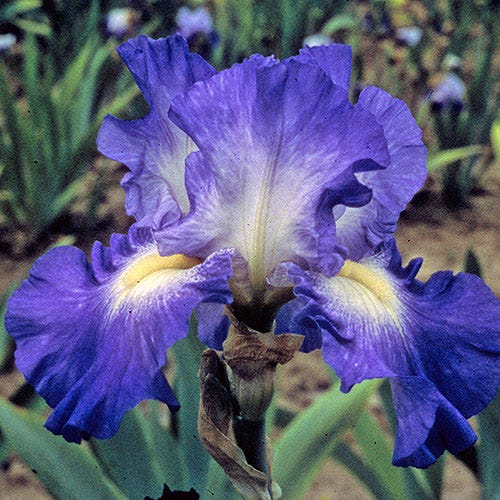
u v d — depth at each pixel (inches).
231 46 51.4
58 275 15.4
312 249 15.2
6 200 43.6
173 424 22.1
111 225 46.1
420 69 51.1
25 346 15.0
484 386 15.1
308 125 14.8
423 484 21.1
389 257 16.2
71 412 14.2
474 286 15.6
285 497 18.4
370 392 19.0
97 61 46.9
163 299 14.8
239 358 15.4
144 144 15.8
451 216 47.2
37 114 41.8
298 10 51.4
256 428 15.8
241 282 15.5
